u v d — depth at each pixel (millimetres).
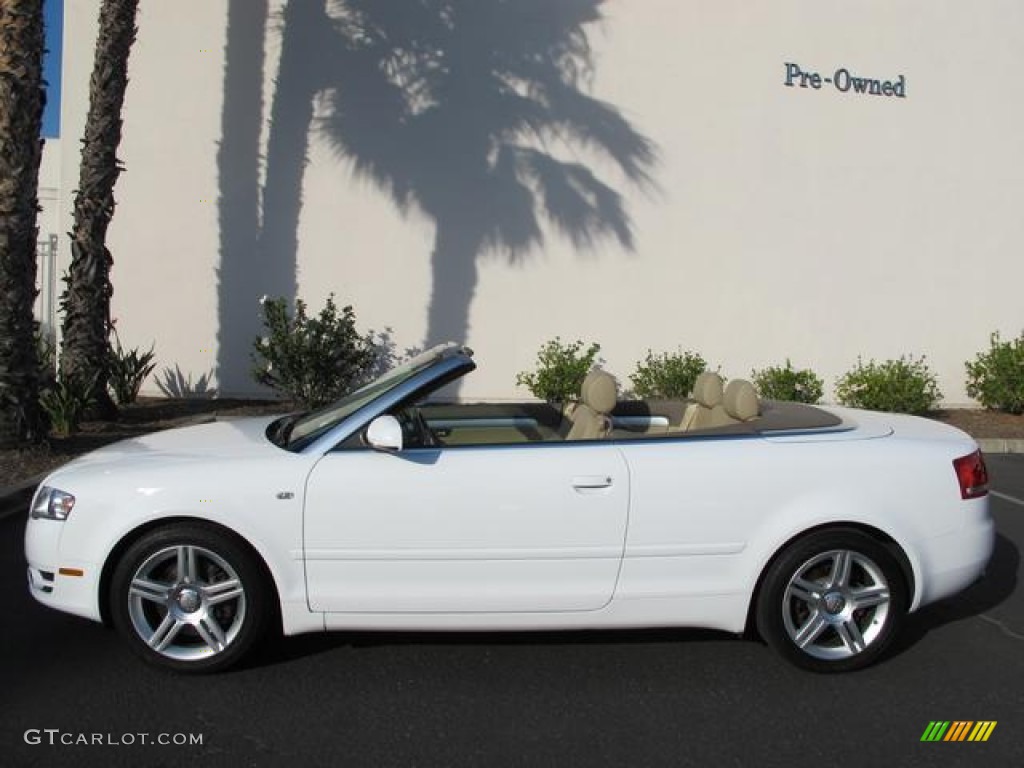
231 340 11312
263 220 11281
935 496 4156
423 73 11398
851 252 12430
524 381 11742
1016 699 3973
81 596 3916
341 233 11398
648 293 12000
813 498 4055
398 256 11492
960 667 4309
